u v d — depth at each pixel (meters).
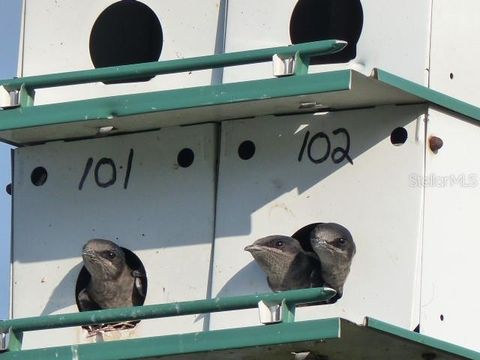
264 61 8.98
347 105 9.26
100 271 9.60
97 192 9.77
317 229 9.11
